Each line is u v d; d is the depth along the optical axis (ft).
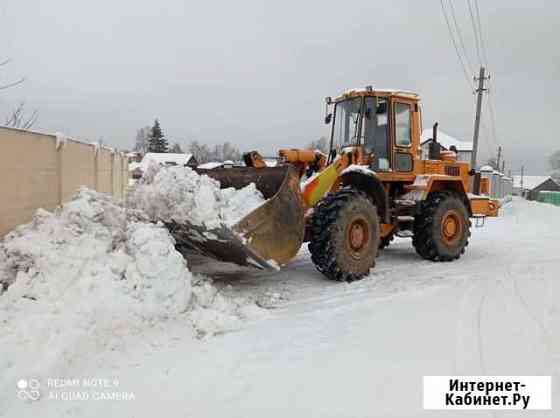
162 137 216.13
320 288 17.65
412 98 23.00
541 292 17.07
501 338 12.34
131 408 9.02
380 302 15.84
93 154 27.07
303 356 11.33
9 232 15.06
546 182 248.32
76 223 14.08
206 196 14.79
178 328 12.59
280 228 15.94
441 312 14.65
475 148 72.79
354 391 9.65
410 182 23.56
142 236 13.85
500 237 34.60
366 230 18.99
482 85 71.72
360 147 21.03
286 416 8.75
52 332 10.71
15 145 16.26
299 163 22.47
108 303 11.99
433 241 23.03
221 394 9.53
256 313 14.47
